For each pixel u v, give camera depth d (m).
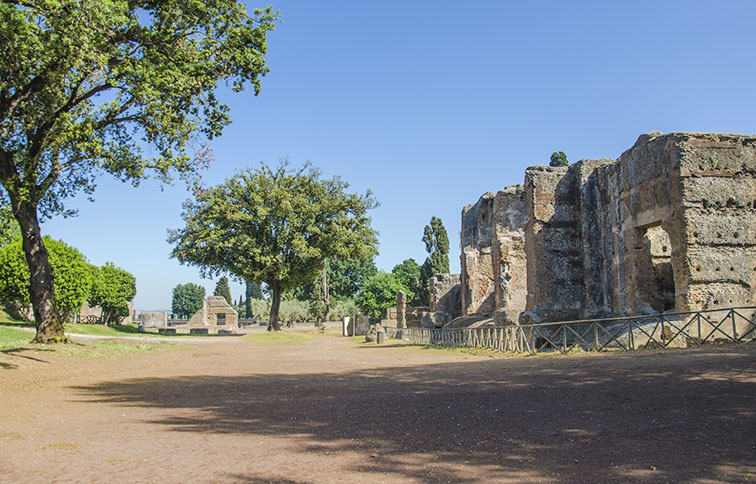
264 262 45.28
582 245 24.38
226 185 47.03
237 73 20.22
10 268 41.31
